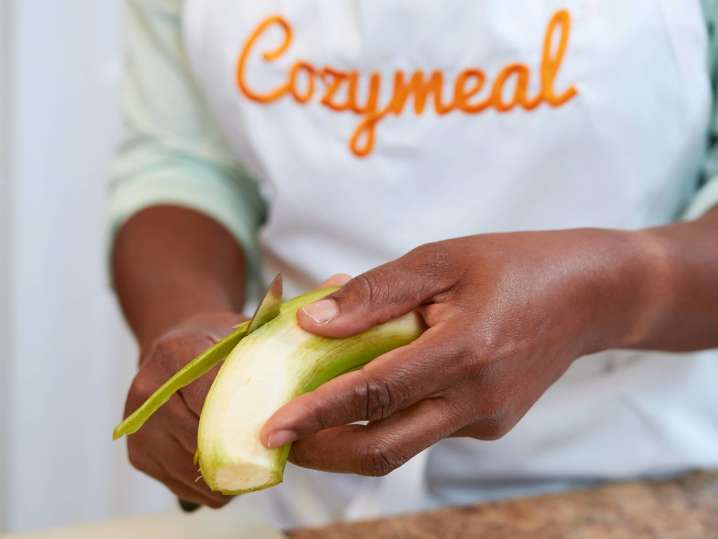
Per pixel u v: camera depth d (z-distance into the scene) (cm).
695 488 81
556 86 73
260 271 93
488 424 49
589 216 76
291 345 46
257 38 78
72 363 146
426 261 49
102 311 145
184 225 86
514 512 77
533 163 74
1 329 145
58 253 142
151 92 92
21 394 145
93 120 139
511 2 72
